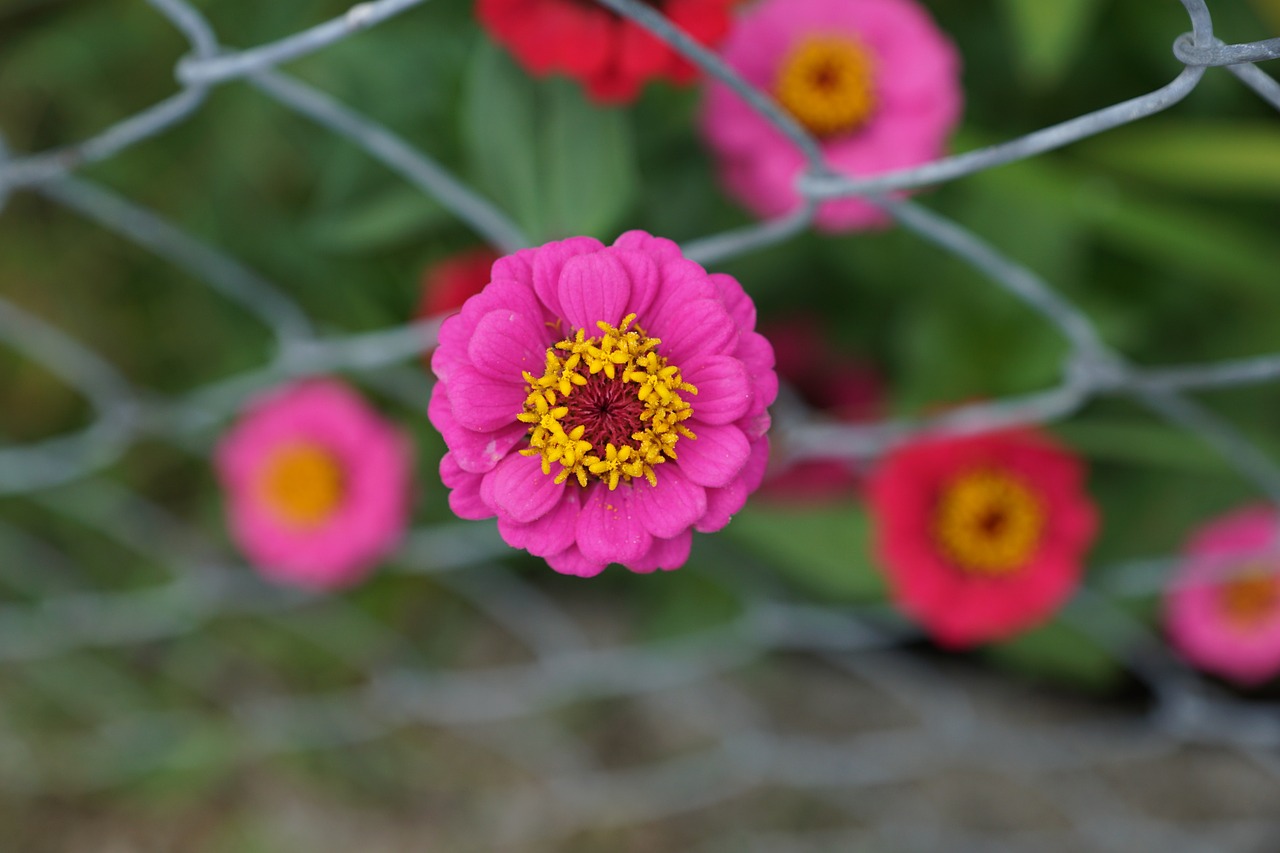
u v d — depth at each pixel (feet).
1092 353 1.74
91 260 3.00
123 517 3.08
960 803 2.88
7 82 2.85
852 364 2.75
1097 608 2.61
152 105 2.86
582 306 1.36
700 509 1.36
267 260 2.65
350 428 2.63
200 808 3.05
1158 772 2.83
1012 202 2.41
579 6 1.76
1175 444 2.38
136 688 3.08
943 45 2.15
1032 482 2.23
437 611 3.10
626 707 3.06
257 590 2.99
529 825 2.99
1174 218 2.42
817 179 1.56
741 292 1.40
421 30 2.20
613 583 3.00
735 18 1.98
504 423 1.37
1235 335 2.68
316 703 3.08
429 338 2.24
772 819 2.95
